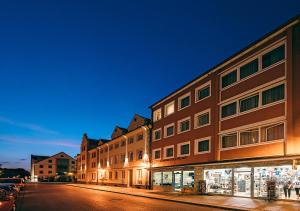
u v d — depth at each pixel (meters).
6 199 13.95
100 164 71.19
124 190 41.34
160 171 41.81
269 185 23.53
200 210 19.03
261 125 25.39
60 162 125.44
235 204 21.28
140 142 49.56
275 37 25.02
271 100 24.95
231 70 30.34
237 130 28.16
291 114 22.38
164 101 44.00
